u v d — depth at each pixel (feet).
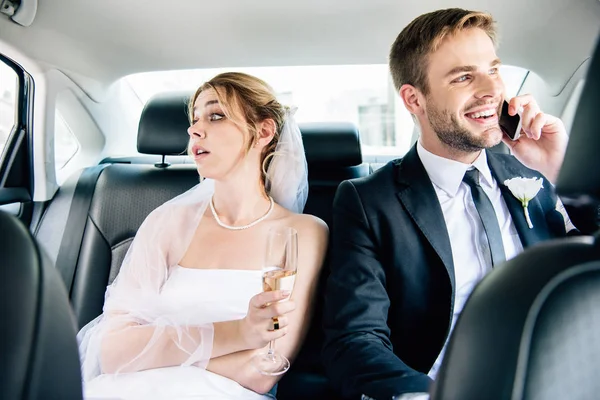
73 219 7.82
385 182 5.60
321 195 7.46
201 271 5.84
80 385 1.86
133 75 10.11
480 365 1.53
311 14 7.16
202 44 8.07
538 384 1.44
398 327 5.25
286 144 6.71
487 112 5.15
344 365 4.48
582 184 1.67
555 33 7.06
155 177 8.02
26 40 7.28
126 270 6.15
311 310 5.74
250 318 4.58
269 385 4.91
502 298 1.55
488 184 5.63
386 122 10.03
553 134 5.45
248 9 7.10
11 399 1.53
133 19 7.40
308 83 9.87
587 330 1.48
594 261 1.50
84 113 9.06
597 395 1.53
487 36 5.23
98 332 5.53
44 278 1.68
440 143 5.45
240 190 6.23
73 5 7.05
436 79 5.26
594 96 1.61
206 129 6.03
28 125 7.86
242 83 6.22
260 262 5.91
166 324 5.21
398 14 7.11
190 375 4.87
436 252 5.01
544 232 5.39
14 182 7.86
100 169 8.39
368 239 5.34
